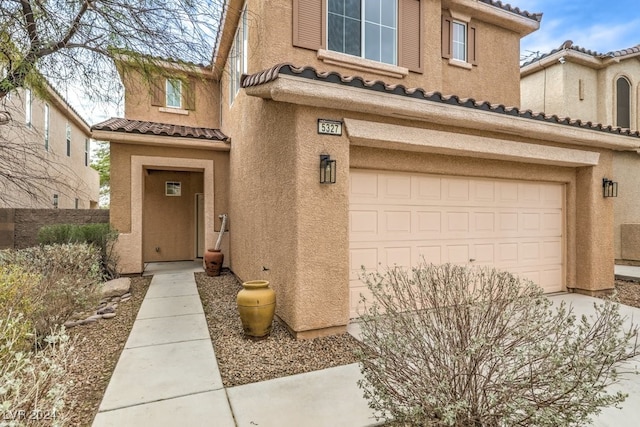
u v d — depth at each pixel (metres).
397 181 6.73
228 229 11.70
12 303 4.43
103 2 4.95
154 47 5.51
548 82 13.12
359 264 6.35
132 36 5.29
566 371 2.44
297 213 5.37
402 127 6.10
